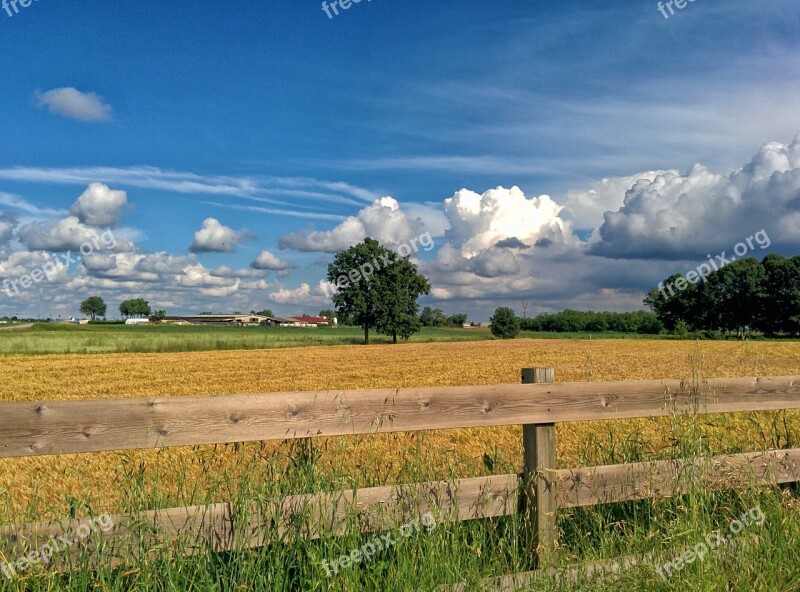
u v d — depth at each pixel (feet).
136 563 10.75
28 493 22.95
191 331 327.67
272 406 12.12
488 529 14.01
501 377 93.45
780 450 17.07
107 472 27.94
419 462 14.57
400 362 129.90
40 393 79.77
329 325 465.06
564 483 14.49
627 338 288.10
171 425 11.41
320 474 13.52
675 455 16.25
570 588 11.73
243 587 10.46
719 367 100.32
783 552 12.87
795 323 276.00
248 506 11.69
